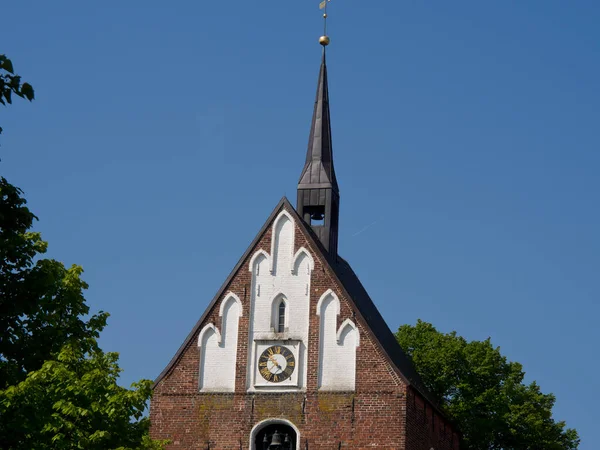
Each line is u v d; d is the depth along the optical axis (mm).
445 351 103375
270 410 78438
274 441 77812
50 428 54781
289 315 80250
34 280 55531
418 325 107750
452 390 103625
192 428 78938
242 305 80875
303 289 80562
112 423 57594
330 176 88812
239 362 79750
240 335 80312
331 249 87250
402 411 77000
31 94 47719
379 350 78375
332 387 78188
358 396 77688
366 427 77062
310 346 79312
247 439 78250
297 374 78812
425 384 103250
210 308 81125
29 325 58000
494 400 102562
